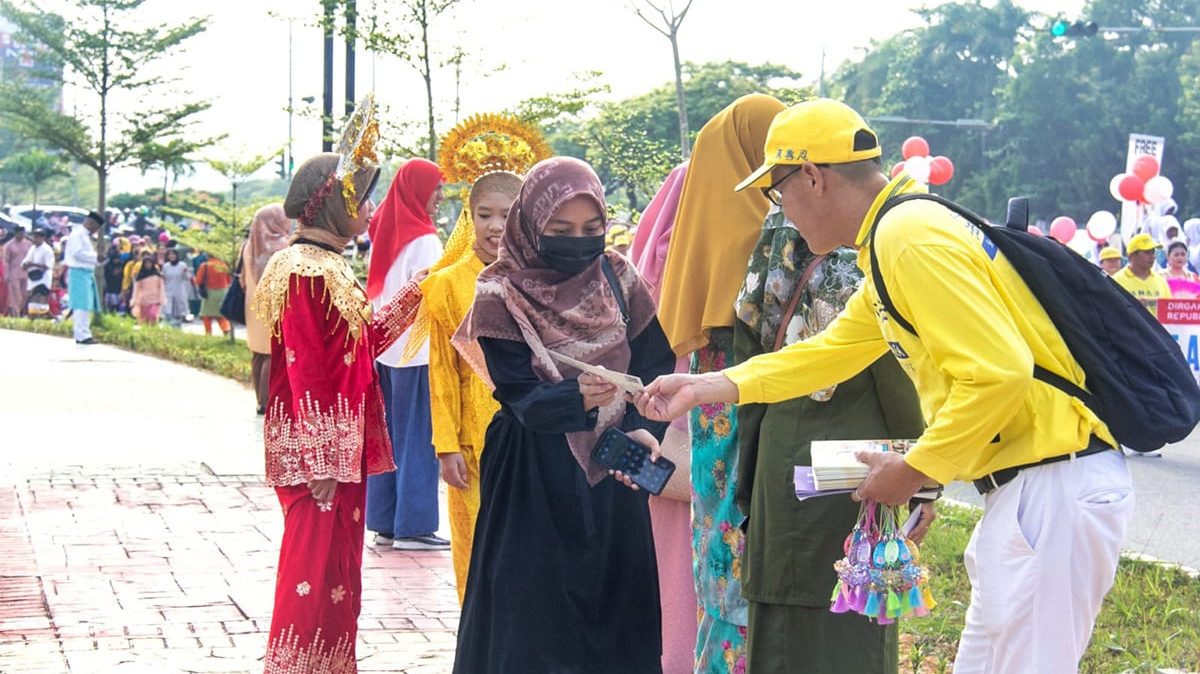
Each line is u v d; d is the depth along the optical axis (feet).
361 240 49.70
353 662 16.11
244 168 77.51
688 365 17.70
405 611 20.90
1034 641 11.16
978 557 11.49
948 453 10.67
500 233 17.98
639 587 14.08
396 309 17.22
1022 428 11.17
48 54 90.27
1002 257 11.22
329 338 15.56
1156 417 10.93
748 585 14.25
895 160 201.98
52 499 28.43
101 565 22.95
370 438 16.38
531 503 13.93
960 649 12.03
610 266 14.46
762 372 12.82
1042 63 182.39
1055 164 183.11
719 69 104.12
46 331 83.97
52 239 118.73
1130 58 186.09
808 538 13.71
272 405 15.74
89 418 41.45
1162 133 177.17
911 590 12.22
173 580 22.11
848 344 12.80
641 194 62.75
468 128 18.99
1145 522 30.86
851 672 13.70
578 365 13.15
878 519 12.62
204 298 80.28
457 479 18.17
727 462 15.79
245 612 20.29
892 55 216.13
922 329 10.87
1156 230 58.49
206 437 38.01
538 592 13.74
